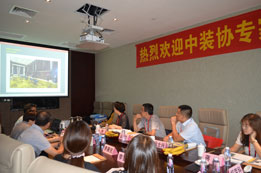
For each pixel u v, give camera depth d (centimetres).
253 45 291
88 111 630
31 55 410
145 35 437
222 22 327
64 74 459
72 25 370
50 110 439
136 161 82
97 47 268
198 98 364
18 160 91
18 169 91
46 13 314
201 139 221
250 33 294
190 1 273
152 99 452
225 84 326
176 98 401
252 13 291
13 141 102
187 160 157
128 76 518
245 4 284
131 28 388
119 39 470
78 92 610
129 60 514
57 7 292
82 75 618
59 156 144
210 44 344
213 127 255
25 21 348
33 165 79
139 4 281
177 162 154
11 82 385
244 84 304
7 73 380
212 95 343
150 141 88
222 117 245
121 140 223
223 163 147
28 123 223
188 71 379
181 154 172
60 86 452
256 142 172
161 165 148
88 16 320
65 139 128
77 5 286
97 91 634
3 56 376
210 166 146
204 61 354
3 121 384
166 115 351
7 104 390
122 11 305
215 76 339
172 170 128
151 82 455
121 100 540
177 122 264
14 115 398
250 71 297
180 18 336
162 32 414
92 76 640
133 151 84
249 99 298
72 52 598
